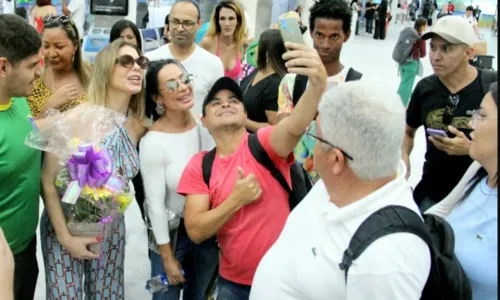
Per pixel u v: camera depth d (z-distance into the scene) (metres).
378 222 1.26
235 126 2.11
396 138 1.28
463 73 2.58
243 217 2.02
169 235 2.49
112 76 2.36
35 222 2.15
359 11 21.03
